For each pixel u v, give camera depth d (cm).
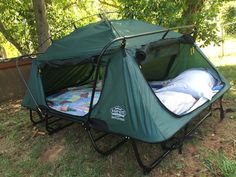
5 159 389
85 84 567
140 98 309
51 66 413
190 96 386
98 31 394
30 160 378
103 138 398
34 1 661
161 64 485
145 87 319
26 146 415
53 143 410
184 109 355
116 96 321
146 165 330
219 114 445
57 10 980
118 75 321
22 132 458
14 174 353
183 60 477
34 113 536
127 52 326
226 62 843
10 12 964
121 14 672
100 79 518
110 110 324
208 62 455
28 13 950
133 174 321
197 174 312
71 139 412
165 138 292
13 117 529
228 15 1220
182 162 334
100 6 1105
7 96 644
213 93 405
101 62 337
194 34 630
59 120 475
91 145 388
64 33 936
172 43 402
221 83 440
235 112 448
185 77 421
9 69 642
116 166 340
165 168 326
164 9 626
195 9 656
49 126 459
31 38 991
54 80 504
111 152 357
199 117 436
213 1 671
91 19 1099
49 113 417
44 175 345
